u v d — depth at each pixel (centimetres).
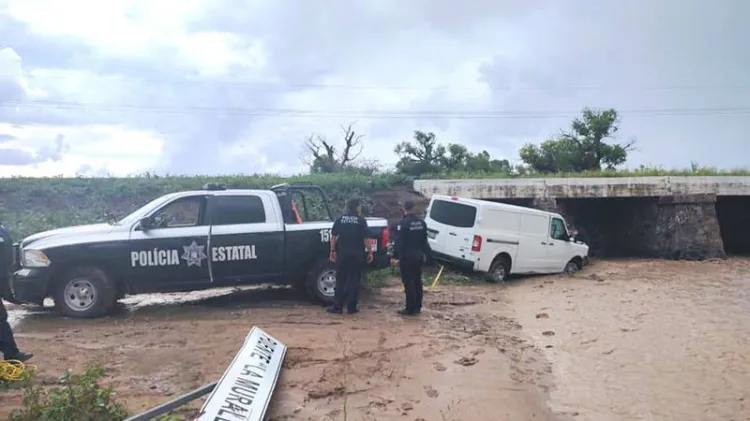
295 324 859
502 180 1906
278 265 980
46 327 821
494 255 1385
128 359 675
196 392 516
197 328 823
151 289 921
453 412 554
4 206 1499
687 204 2080
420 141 3728
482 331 866
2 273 627
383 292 1169
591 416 562
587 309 1055
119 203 1598
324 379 624
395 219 1698
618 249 2292
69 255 875
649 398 612
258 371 586
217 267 945
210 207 956
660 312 1030
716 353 773
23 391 561
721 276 1563
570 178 2002
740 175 2308
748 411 580
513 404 582
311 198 1320
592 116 3731
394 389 606
